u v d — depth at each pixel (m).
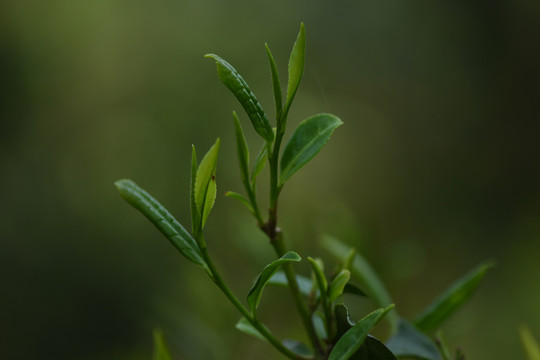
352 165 2.74
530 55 3.02
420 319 0.36
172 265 1.76
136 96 2.33
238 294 0.51
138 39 2.41
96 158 2.18
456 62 3.07
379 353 0.29
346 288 0.33
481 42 3.07
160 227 0.30
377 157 2.82
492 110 3.03
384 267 0.46
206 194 0.30
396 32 3.02
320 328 0.34
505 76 3.06
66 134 2.21
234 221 0.50
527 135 2.96
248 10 2.65
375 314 0.28
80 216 1.94
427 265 2.15
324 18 2.92
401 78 2.99
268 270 0.29
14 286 1.73
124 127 2.25
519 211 2.69
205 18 2.54
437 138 2.96
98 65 2.34
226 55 2.49
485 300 1.60
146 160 2.16
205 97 2.29
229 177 2.15
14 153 2.07
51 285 1.74
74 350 1.68
